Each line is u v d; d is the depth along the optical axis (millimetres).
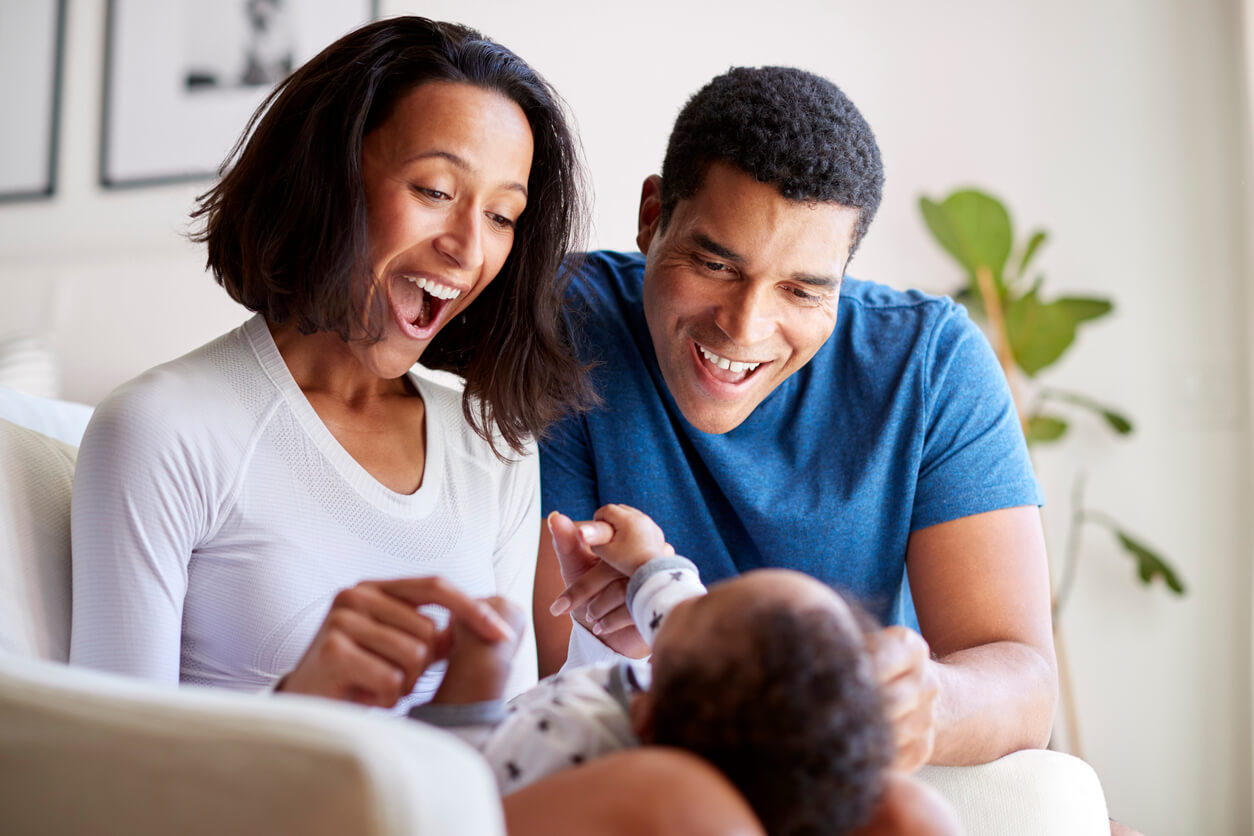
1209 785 2383
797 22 2666
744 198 1102
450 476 1143
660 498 1328
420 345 1068
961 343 1331
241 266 1065
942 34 2607
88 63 2949
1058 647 2336
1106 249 2496
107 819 578
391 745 534
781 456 1320
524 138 1062
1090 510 2469
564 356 1211
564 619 1339
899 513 1299
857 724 658
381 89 1012
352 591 776
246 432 1003
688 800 597
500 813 566
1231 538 2395
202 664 1000
